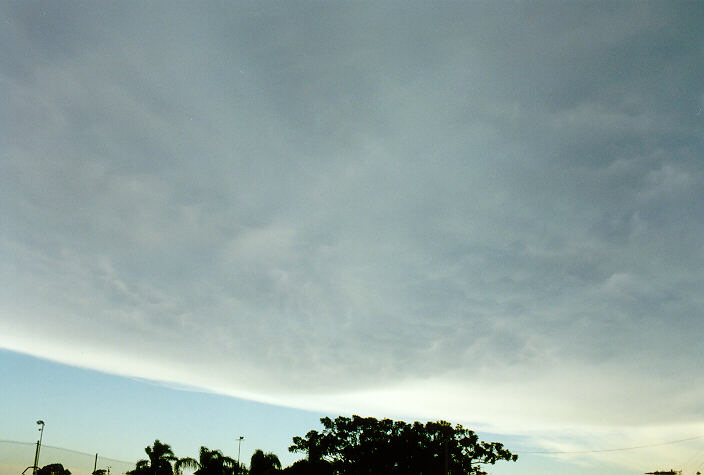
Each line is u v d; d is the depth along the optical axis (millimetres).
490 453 48094
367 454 48812
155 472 54812
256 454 53344
